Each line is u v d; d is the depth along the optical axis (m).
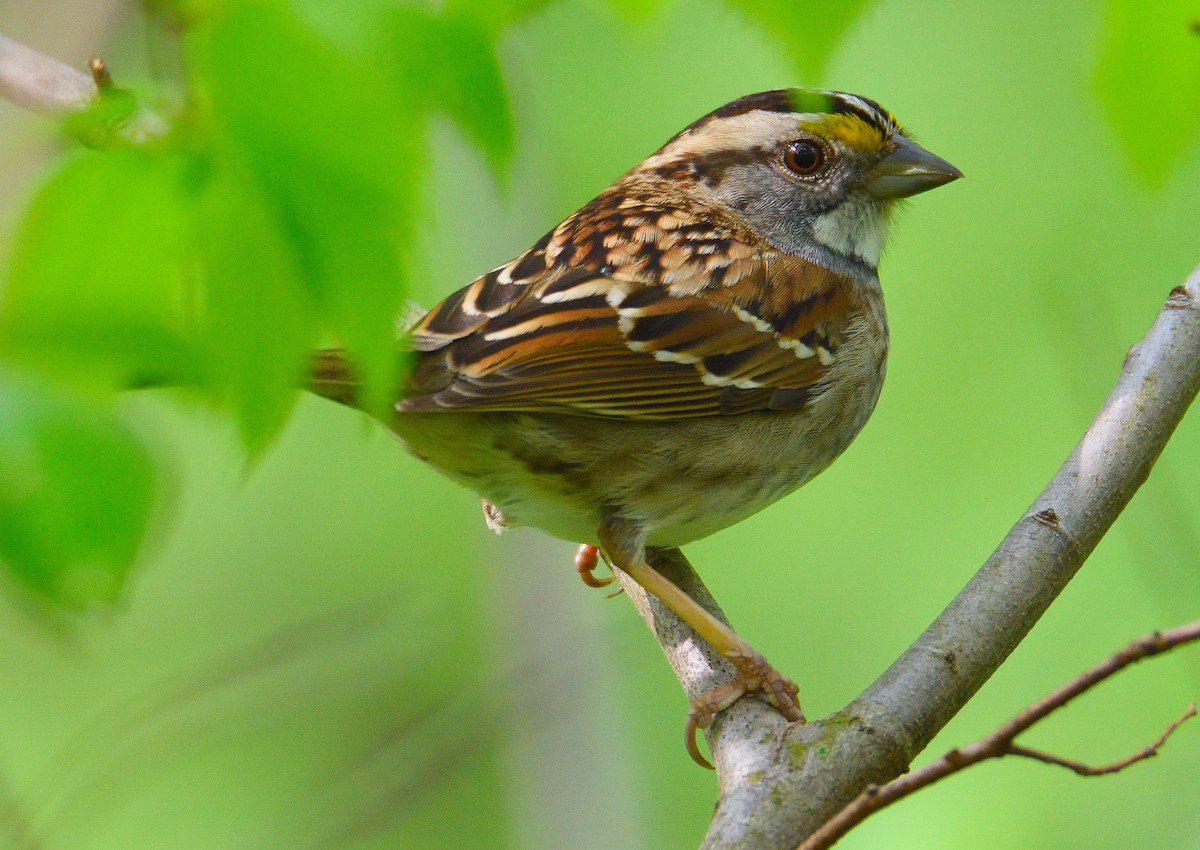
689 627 7.14
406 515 13.12
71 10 5.08
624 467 7.34
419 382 6.87
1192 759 9.22
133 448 3.10
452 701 9.69
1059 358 11.84
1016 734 4.31
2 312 3.13
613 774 10.11
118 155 3.21
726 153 8.24
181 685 8.58
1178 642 4.21
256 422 3.19
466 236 10.53
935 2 12.20
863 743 5.50
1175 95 4.76
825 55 4.33
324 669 10.89
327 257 3.15
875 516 11.92
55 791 7.02
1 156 3.25
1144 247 11.70
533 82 12.11
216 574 12.76
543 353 7.10
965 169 12.27
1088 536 5.96
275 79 3.16
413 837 11.36
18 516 3.00
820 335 7.86
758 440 7.68
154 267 3.20
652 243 7.67
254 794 11.37
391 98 3.23
